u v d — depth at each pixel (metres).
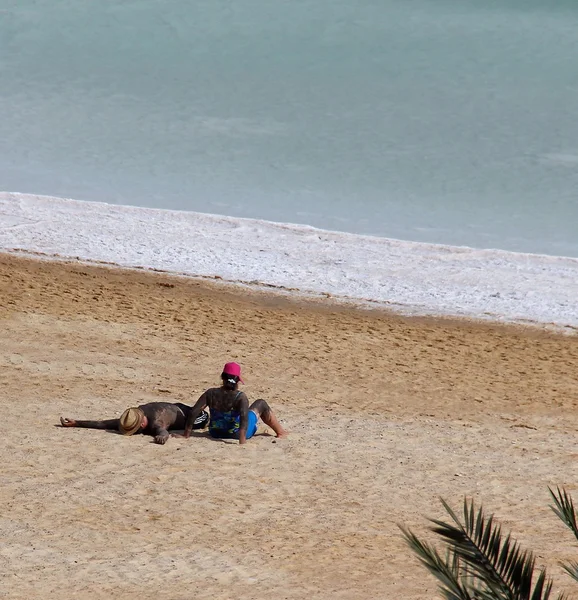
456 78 121.38
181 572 19.02
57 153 89.94
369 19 144.75
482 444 30.81
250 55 129.50
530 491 26.16
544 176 89.19
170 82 118.44
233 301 50.50
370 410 34.06
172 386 34.44
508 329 49.75
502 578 10.95
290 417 32.03
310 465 26.91
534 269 62.12
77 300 46.56
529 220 76.50
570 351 46.09
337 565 19.94
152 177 83.69
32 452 26.08
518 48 133.25
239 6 149.62
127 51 129.75
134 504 22.83
